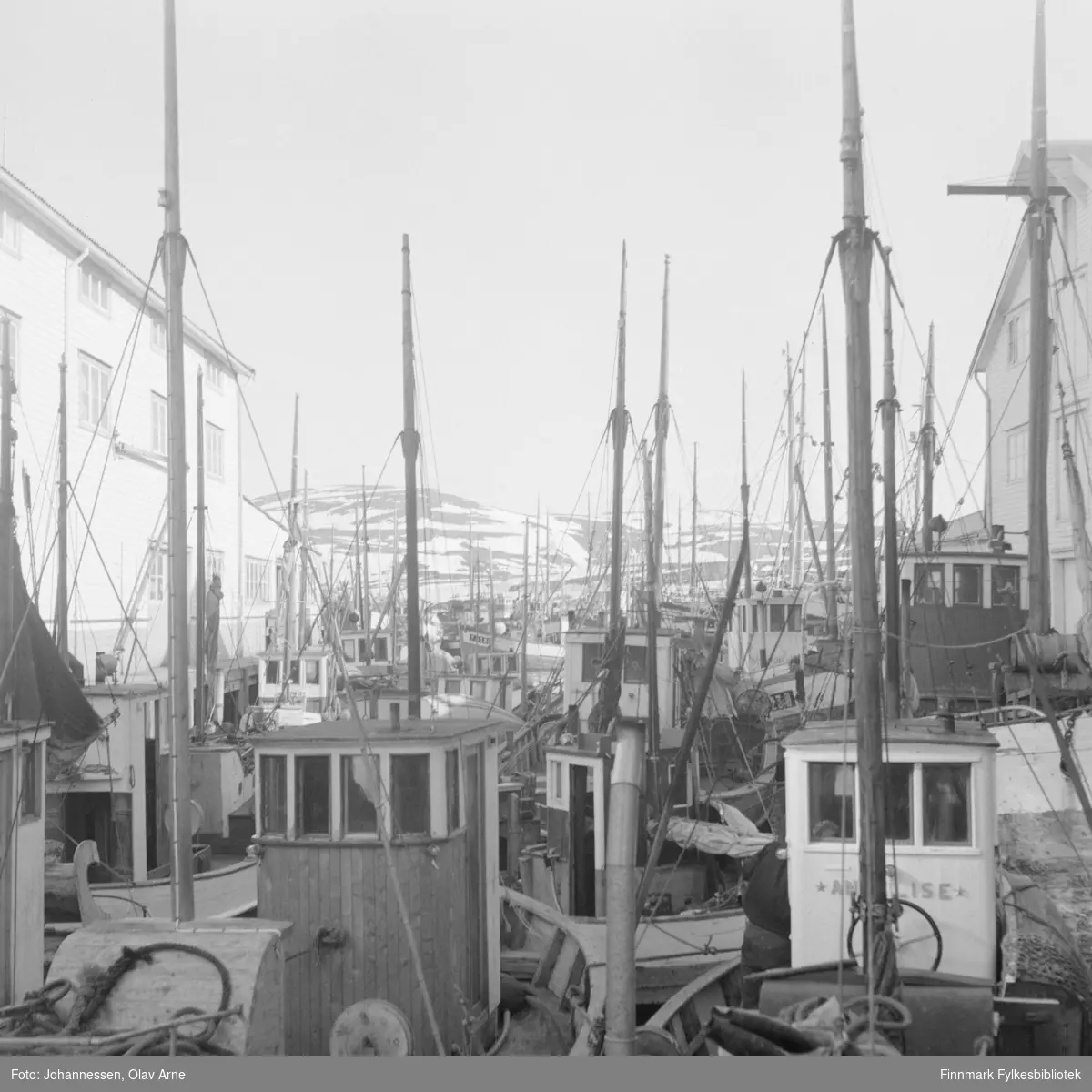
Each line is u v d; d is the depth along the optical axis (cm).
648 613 2217
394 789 1162
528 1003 1426
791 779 1096
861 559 917
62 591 1977
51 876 1552
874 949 878
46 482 2641
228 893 1766
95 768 1972
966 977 924
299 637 3753
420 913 1149
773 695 3062
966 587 2253
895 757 1064
